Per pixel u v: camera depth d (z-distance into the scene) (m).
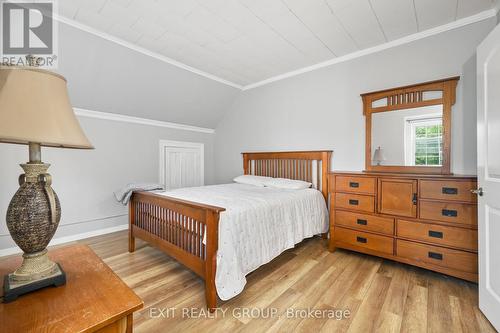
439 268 1.88
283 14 2.07
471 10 2.03
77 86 2.69
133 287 1.82
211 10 2.02
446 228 1.85
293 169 3.40
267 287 1.83
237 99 4.18
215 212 1.48
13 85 0.68
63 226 2.86
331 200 2.53
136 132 3.50
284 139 3.53
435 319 1.45
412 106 2.42
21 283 0.72
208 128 4.49
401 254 2.07
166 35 2.42
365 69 2.75
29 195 0.75
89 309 0.67
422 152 2.36
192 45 2.62
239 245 1.67
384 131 2.60
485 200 1.44
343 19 2.15
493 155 1.37
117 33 2.38
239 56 2.91
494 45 1.34
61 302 0.70
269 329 1.37
